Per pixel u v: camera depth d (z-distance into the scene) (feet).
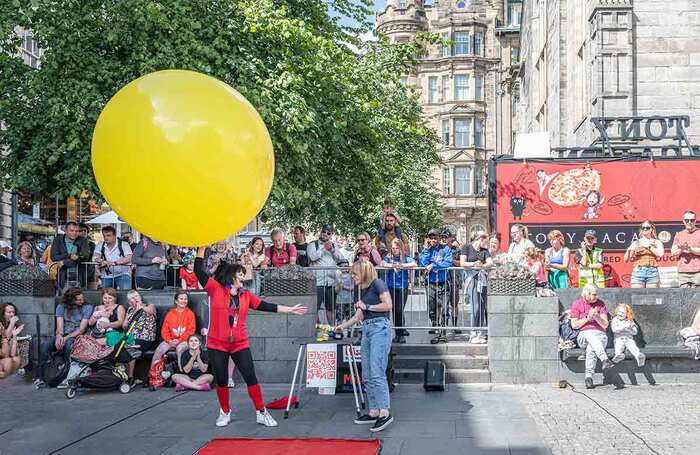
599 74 67.56
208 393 37.40
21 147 58.08
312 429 28.86
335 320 41.83
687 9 67.41
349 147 66.90
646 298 40.55
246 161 21.38
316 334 40.16
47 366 39.11
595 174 49.65
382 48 82.28
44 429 29.48
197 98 21.12
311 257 45.75
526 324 39.27
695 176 48.85
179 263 52.06
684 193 48.91
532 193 49.98
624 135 57.67
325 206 85.92
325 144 64.13
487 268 41.50
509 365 39.19
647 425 28.68
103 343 38.11
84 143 53.67
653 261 43.65
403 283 41.50
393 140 84.84
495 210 50.14
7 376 38.75
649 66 67.36
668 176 49.08
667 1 67.62
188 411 32.76
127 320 39.24
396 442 26.63
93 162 21.86
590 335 37.60
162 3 55.42
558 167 49.96
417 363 39.93
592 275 45.32
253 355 40.29
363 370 29.40
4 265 46.62
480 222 230.48
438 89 236.22
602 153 53.72
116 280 45.27
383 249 45.80
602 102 67.41
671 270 48.85
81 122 53.52
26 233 103.60
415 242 140.87
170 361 38.91
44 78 54.29
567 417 30.42
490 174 50.44
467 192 232.73
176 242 22.58
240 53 57.77
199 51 54.54
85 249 45.11
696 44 67.31
